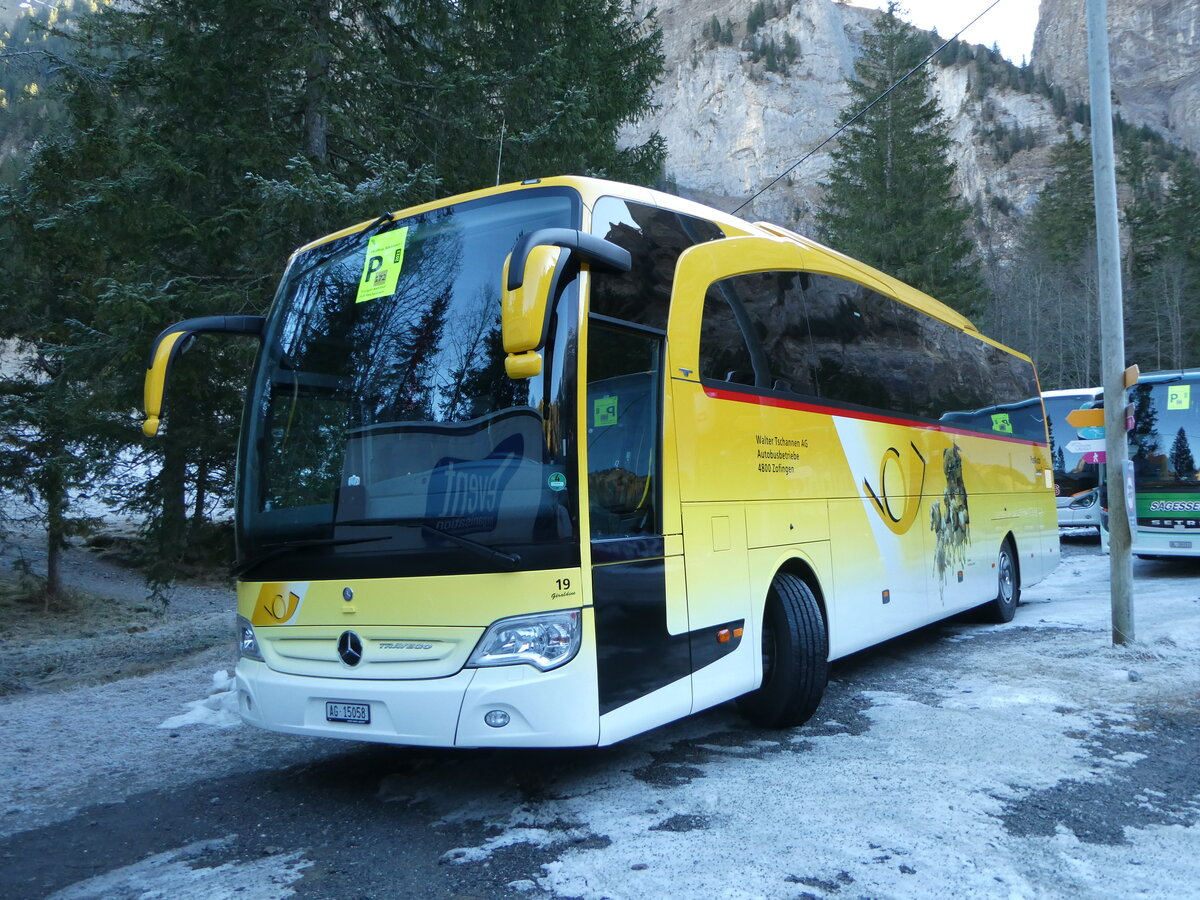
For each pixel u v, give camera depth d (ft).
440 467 15.19
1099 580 48.60
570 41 50.08
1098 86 28.40
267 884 13.24
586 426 15.14
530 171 43.16
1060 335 238.48
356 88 41.57
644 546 16.06
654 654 15.97
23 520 49.19
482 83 42.14
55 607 59.06
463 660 14.47
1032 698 22.58
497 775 17.71
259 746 20.51
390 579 15.10
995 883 12.59
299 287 18.45
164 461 39.93
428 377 15.89
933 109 171.53
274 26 39.88
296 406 17.11
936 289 156.15
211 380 38.34
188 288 35.88
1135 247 278.87
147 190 37.17
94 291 39.78
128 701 25.25
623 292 16.61
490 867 13.44
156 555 40.93
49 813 16.72
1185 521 45.88
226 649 36.60
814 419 22.33
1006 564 35.45
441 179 36.40
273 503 16.75
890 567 25.39
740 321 20.10
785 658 19.86
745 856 13.46
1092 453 69.82
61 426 39.91
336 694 15.31
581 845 14.08
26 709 24.76
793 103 634.84
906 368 28.43
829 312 24.32
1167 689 23.27
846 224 166.81
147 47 40.04
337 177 41.29
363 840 14.79
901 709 21.93
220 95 39.11
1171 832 14.49
